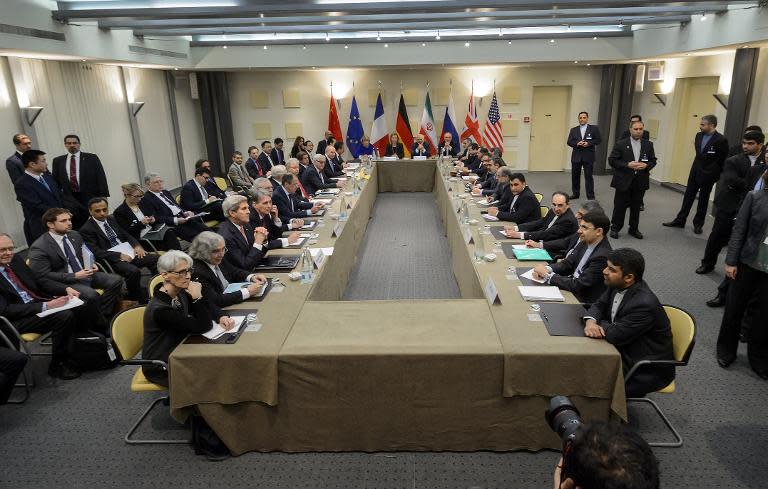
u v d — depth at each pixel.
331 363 2.50
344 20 6.96
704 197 6.52
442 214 7.69
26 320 3.39
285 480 2.54
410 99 12.02
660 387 2.62
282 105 12.06
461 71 11.79
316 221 5.22
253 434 2.67
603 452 0.98
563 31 9.64
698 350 3.73
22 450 2.81
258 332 2.69
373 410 2.60
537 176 11.59
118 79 8.93
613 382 2.45
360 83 11.95
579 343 2.53
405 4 5.61
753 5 5.98
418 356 2.48
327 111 12.11
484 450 2.69
